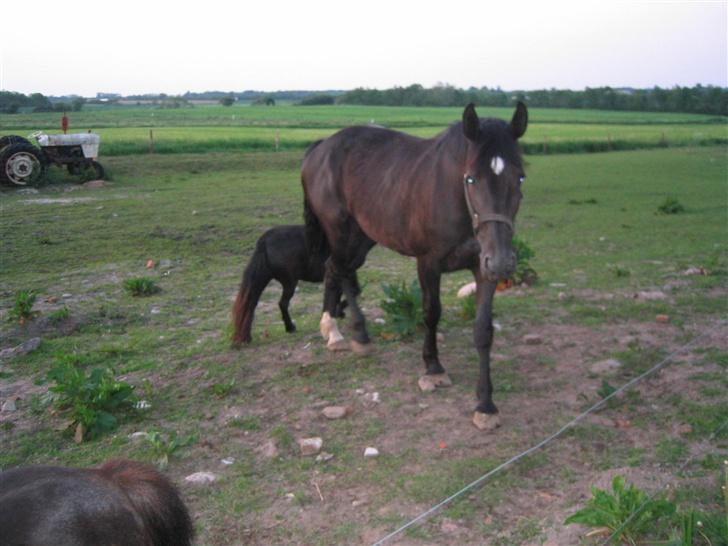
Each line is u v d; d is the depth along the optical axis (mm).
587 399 5027
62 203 16500
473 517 3564
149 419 4957
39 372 5930
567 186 20359
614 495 3344
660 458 4082
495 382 5398
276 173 24422
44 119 54719
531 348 6152
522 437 4469
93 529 2018
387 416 4875
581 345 6176
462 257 4852
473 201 4312
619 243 11289
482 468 4066
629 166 27156
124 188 19781
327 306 6391
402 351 6164
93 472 2279
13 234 12336
